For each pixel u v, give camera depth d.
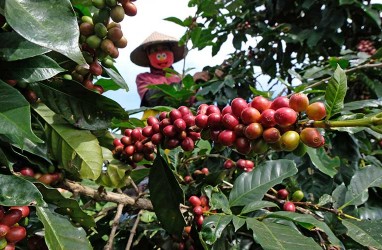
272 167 1.11
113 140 1.18
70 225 0.84
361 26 2.76
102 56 0.92
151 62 3.64
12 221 0.72
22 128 0.64
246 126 0.75
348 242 1.02
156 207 1.04
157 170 1.01
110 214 1.41
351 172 1.57
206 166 1.76
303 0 2.89
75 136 0.96
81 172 0.95
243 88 2.88
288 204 1.06
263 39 2.96
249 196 1.05
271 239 0.79
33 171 0.93
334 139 1.49
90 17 0.95
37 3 0.67
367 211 1.21
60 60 0.91
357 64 2.00
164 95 2.57
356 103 1.35
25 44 0.75
